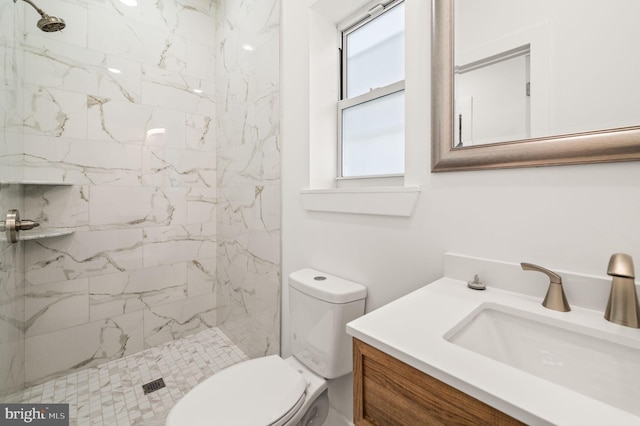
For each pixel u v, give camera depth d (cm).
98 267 173
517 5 72
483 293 74
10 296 113
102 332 174
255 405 85
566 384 57
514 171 73
